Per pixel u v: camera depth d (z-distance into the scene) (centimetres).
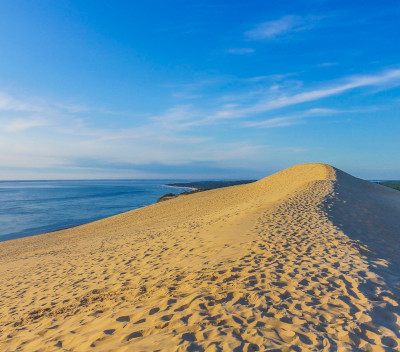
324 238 904
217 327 388
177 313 451
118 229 2412
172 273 705
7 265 1473
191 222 1783
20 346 458
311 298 475
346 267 630
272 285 532
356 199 1878
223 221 1416
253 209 1634
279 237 920
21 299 791
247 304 462
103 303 599
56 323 539
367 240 977
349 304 454
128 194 11194
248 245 856
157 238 1333
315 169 3856
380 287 534
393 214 1711
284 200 1780
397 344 351
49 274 1034
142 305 527
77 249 1554
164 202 4103
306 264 654
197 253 875
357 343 350
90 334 434
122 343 380
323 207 1449
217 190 4781
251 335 363
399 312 442
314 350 329
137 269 836
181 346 342
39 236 2767
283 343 345
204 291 534
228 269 647
